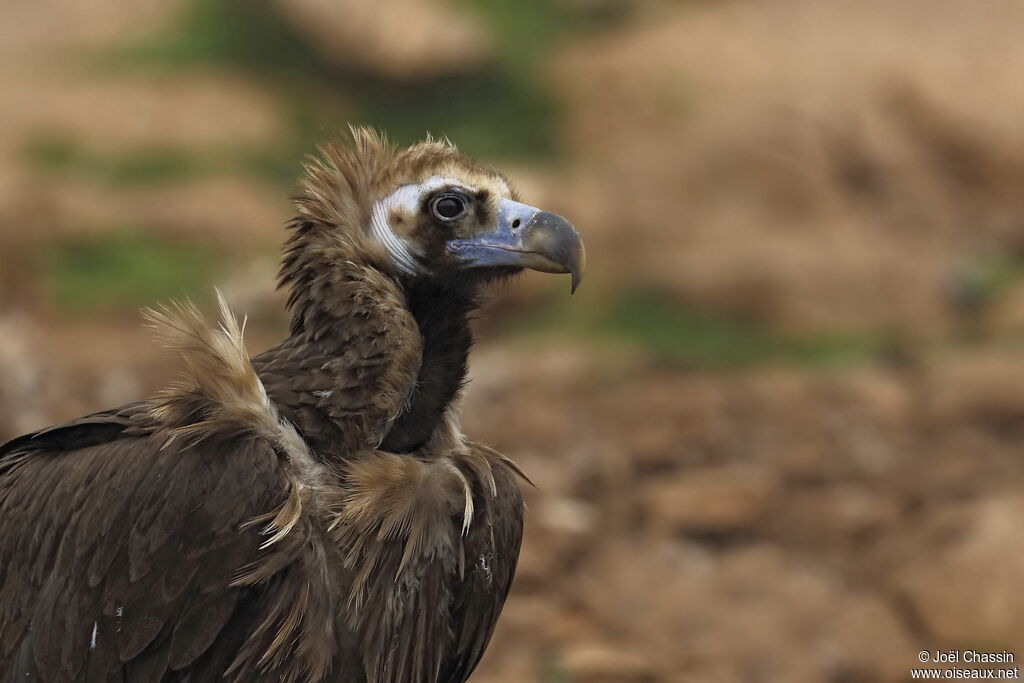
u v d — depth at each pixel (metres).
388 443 7.46
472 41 26.75
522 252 7.67
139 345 19.00
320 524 7.01
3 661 7.37
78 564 7.05
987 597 12.93
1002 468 16.06
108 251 21.27
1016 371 18.03
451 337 7.75
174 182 23.75
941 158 25.58
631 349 19.97
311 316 7.30
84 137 24.53
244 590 6.92
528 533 13.88
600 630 12.68
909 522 14.72
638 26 28.36
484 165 8.03
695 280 21.80
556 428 17.11
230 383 7.09
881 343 20.64
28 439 7.73
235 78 26.91
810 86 25.92
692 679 11.95
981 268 22.16
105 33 28.61
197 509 6.87
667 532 14.52
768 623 12.95
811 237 23.14
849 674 12.51
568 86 26.62
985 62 26.83
